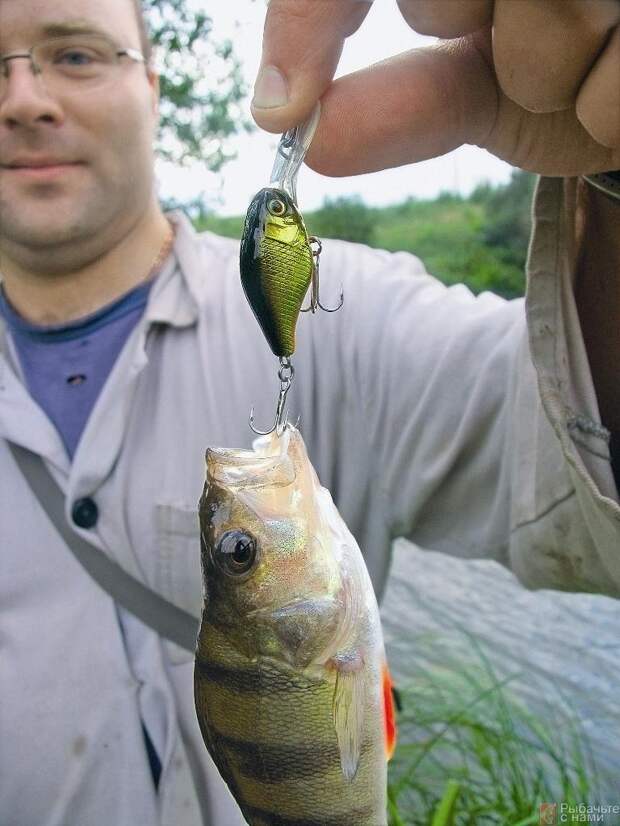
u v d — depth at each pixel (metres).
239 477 0.21
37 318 0.34
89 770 0.29
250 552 0.20
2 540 0.31
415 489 0.30
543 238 0.21
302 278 0.17
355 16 0.16
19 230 0.32
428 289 0.32
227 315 0.33
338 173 0.19
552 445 0.23
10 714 0.29
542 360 0.20
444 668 0.52
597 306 0.21
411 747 0.46
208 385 0.32
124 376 0.32
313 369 0.32
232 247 0.37
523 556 0.25
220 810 0.29
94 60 0.32
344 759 0.19
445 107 0.19
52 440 0.31
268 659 0.20
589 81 0.15
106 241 0.33
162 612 0.30
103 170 0.32
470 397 0.27
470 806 0.41
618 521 0.19
